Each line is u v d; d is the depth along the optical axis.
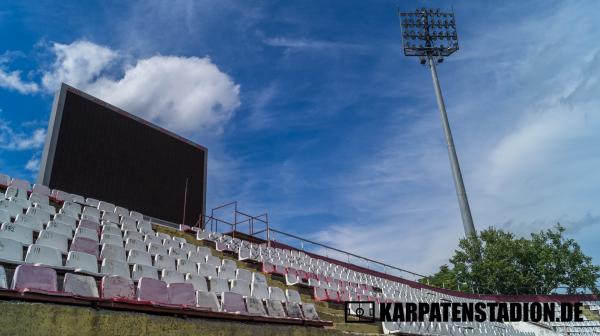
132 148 18.61
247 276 12.27
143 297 7.05
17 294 5.06
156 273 9.07
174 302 7.55
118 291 6.81
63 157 15.70
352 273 24.09
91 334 5.47
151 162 19.34
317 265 21.94
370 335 11.14
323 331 9.64
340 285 18.25
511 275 36.19
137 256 9.95
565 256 37.03
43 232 8.42
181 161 20.95
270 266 15.67
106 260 8.20
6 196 11.30
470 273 37.03
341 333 10.19
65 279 6.18
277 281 13.98
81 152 16.41
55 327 5.15
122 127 18.44
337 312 13.16
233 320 7.72
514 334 20.50
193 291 7.99
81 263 7.80
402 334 13.05
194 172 21.48
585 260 37.16
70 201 13.28
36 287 5.79
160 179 19.53
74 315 5.37
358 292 18.17
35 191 13.11
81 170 16.22
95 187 16.59
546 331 26.72
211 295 8.32
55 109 15.94
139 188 18.41
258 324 8.17
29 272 5.81
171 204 19.69
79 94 16.97
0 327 4.71
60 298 5.41
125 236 11.87
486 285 36.41
